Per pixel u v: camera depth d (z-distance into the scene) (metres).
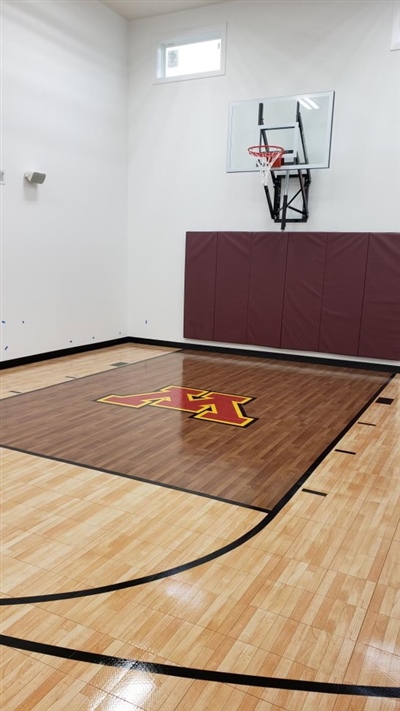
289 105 6.39
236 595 2.11
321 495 3.02
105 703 1.60
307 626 1.95
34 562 2.30
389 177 6.31
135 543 2.47
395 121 6.20
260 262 7.05
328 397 5.17
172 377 5.89
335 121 6.47
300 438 3.96
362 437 4.01
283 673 1.73
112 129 7.43
